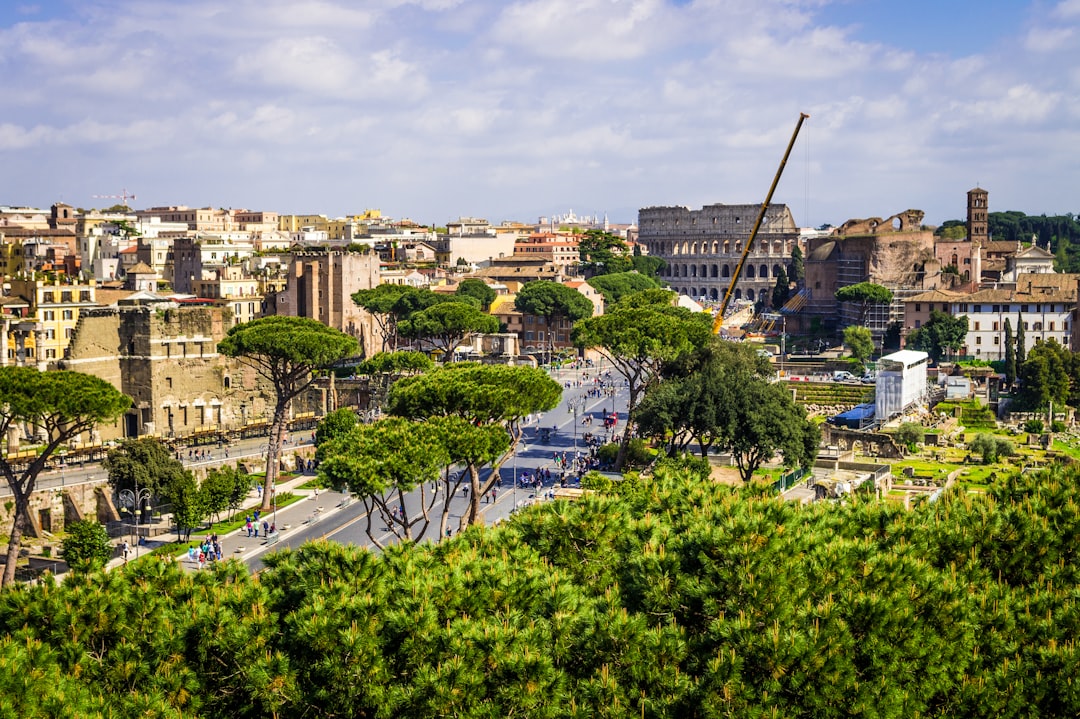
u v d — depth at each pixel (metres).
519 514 77.44
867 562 64.50
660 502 77.19
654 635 60.25
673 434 176.00
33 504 153.12
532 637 60.50
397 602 62.47
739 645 58.84
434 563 67.44
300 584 66.25
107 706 57.94
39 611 64.19
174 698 60.62
